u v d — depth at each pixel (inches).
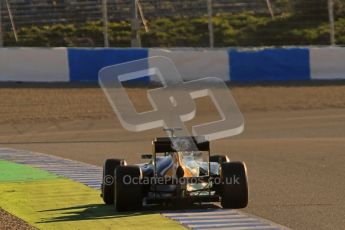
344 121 3422.7
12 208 1499.8
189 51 4173.2
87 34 5260.8
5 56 4156.0
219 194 1437.0
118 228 1264.8
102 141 2960.1
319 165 2190.0
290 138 2967.5
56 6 5423.2
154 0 5541.3
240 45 5152.6
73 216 1395.2
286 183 1846.7
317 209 1471.5
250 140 2935.5
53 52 4183.1
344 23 5364.2
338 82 4247.0
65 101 3863.2
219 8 5585.6
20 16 5364.2
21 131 3284.9
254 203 1551.4
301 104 3846.0
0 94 3959.2
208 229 1245.7
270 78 4254.4
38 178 1943.9
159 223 1300.4
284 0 5629.9
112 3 5452.8
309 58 4269.2
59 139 3036.4
